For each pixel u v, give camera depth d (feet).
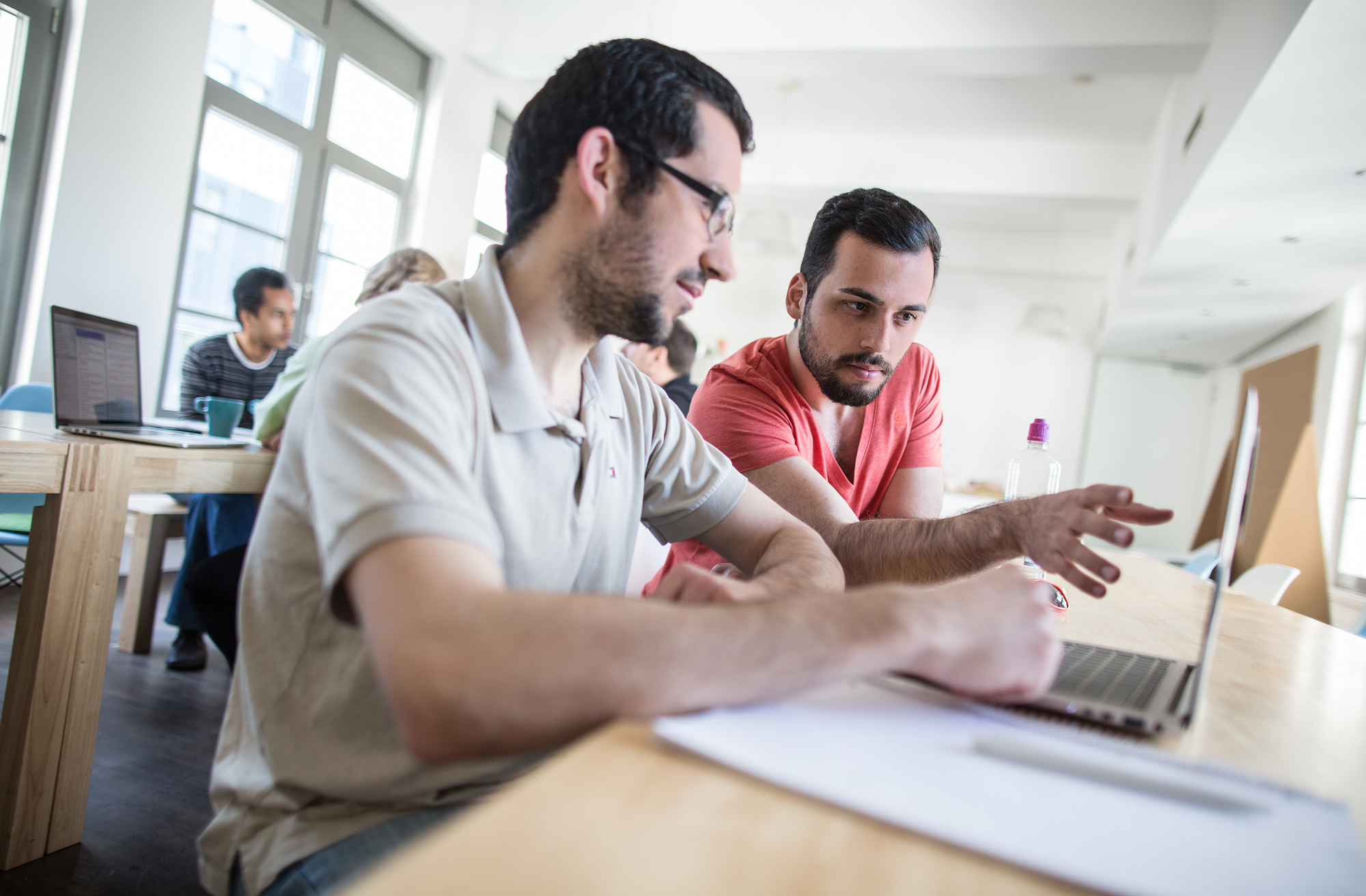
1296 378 17.17
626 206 2.33
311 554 2.20
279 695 2.22
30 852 4.64
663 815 1.14
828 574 2.76
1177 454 28.22
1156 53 13.56
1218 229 13.41
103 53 11.40
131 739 6.47
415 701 1.40
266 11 13.82
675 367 9.07
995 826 1.18
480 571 1.60
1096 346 27.86
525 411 2.35
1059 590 4.07
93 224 11.54
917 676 1.89
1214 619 2.09
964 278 28.94
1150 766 1.48
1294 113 9.09
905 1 14.64
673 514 3.25
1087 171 21.34
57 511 4.52
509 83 19.31
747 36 15.46
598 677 1.40
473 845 1.03
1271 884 1.10
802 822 1.17
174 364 13.15
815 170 23.00
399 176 17.01
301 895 2.01
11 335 11.02
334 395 1.89
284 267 14.84
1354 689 2.70
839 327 4.29
